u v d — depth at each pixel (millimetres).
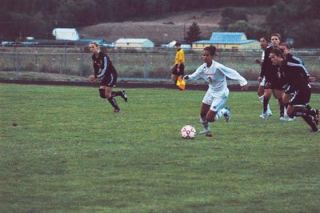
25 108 31844
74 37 146125
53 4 164875
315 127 22938
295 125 24875
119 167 15859
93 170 15461
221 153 17969
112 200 12547
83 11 173125
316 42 125312
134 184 13945
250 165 16156
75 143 19797
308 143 20000
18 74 65062
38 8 159750
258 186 13773
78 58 76062
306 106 22812
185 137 20969
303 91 22766
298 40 126125
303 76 22844
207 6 195000
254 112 30219
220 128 23766
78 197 12781
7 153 17891
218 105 21203
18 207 12023
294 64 22672
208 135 21469
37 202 12398
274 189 13492
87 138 20906
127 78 62688
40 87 50125
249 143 19938
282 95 26281
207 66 21391
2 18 145500
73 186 13742
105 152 18062
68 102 35500
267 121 26219
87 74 68312
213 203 12328
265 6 184500
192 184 13961
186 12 193500
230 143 19906
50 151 18234
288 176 14836
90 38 163625
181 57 46500
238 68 62938
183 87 46562
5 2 148375
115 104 29797
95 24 176250
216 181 14273
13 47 84625
